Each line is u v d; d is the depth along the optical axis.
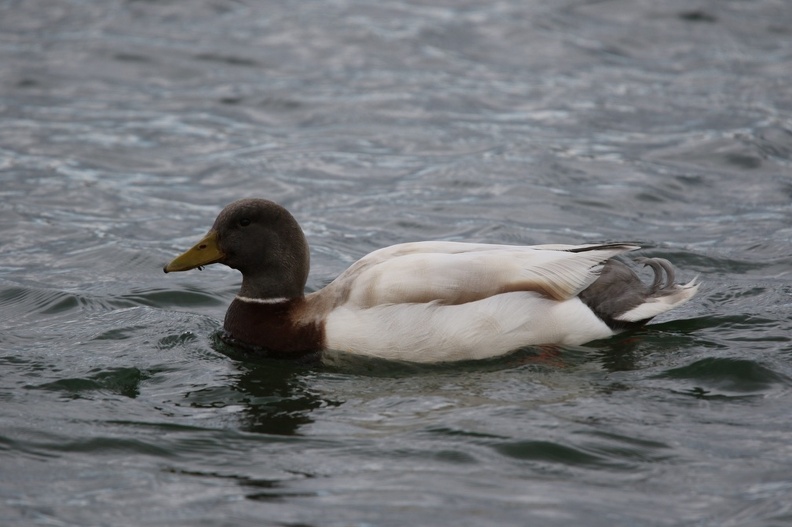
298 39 27.72
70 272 14.94
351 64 26.06
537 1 30.72
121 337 12.37
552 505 8.38
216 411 10.28
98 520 8.26
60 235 16.48
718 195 18.20
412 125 22.17
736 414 9.92
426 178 19.16
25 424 9.88
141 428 9.86
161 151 20.77
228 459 9.24
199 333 12.50
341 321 11.51
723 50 26.83
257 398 10.60
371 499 8.48
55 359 11.61
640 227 16.80
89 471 9.05
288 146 21.03
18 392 10.65
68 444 9.51
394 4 30.92
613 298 11.62
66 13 29.72
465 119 22.50
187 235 16.72
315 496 8.56
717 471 8.88
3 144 20.75
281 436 9.69
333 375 11.18
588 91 24.16
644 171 19.27
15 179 18.94
